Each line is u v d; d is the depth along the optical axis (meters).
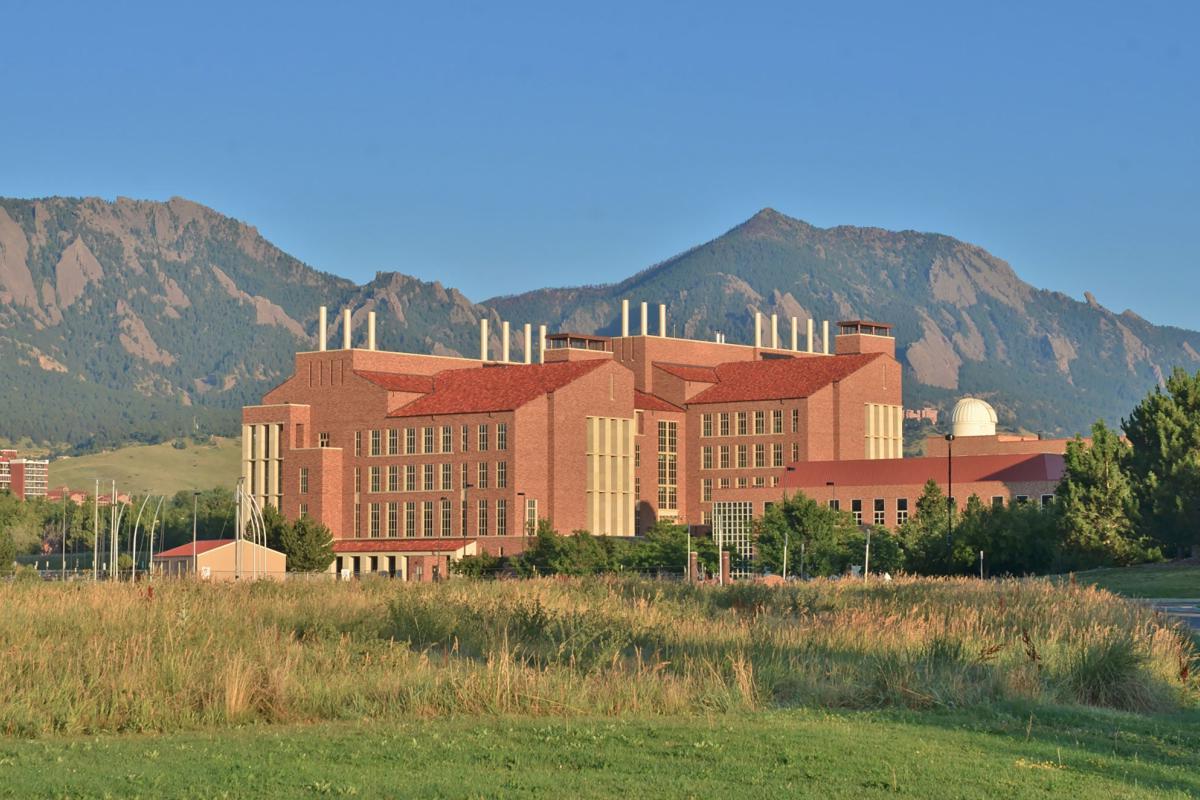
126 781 31.67
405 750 35.59
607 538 197.88
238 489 186.25
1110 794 32.12
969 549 157.62
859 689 45.38
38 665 44.12
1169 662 52.81
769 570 180.12
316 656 48.78
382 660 47.72
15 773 32.62
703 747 36.16
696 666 48.69
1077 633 56.38
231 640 50.88
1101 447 156.38
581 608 65.81
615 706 42.94
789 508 183.00
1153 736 40.59
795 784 32.34
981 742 38.06
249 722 40.44
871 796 31.39
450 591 79.94
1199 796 32.56
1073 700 46.56
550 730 38.44
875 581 105.31
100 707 40.25
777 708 43.44
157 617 57.59
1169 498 147.12
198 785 31.44
